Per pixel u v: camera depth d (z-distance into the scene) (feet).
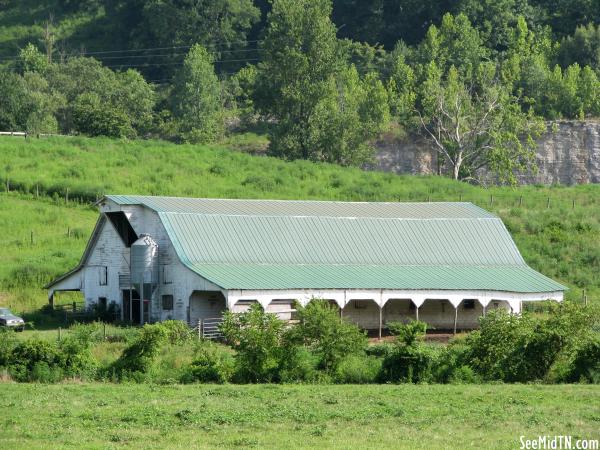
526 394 362.33
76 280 643.86
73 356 410.31
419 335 411.95
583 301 655.76
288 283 568.82
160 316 596.29
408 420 316.19
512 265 654.53
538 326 413.18
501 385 389.60
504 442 289.12
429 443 287.28
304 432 300.81
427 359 408.26
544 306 644.69
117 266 622.95
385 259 629.92
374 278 597.93
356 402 344.90
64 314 621.72
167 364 419.33
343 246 631.97
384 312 619.67
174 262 592.60
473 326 631.97
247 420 314.76
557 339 407.03
